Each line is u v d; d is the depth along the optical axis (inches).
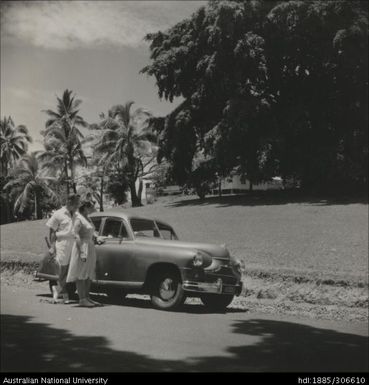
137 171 2519.7
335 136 1667.1
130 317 365.7
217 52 1539.1
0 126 2952.8
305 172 1637.6
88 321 345.4
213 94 1630.2
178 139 1722.4
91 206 430.6
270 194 1710.1
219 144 1581.0
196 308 436.8
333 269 604.7
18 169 2723.9
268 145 1502.2
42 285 581.0
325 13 1478.8
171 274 413.1
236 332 323.0
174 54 1654.8
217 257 422.9
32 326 325.4
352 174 1561.3
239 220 1149.1
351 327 358.9
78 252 411.2
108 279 438.6
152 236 453.1
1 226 1552.7
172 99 1776.6
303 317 399.5
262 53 1537.9
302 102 1600.6
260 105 1519.4
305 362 253.9
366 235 873.5
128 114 2464.3
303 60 1638.8
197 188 1807.3
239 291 437.7
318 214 1162.6
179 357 254.4
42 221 1583.4
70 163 2600.9
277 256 714.2
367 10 1547.7
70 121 2573.8
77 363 239.9
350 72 1574.8
